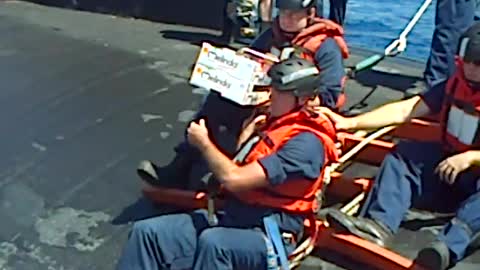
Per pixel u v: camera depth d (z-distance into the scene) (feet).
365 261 20.35
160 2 39.37
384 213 20.86
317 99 20.39
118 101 28.94
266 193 18.29
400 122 21.86
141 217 22.70
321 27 22.47
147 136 26.78
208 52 19.66
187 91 29.91
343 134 23.62
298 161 17.92
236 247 18.04
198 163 22.86
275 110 18.33
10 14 39.29
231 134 21.66
